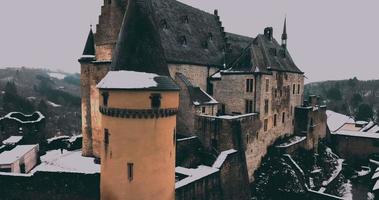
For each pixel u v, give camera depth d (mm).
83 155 40781
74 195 29609
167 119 22531
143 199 21797
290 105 55656
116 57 23141
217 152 40531
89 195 29469
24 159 36531
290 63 57125
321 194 42281
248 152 42469
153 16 24016
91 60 38906
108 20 36625
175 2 47156
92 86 37938
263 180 43906
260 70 44312
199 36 48625
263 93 45281
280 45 57812
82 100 40094
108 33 36688
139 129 21344
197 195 31391
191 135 42031
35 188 29594
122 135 21469
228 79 47000
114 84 21344
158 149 21984
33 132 44688
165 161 22562
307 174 49250
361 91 158000
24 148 38969
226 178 36781
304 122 56688
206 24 51719
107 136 22312
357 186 53875
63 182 29516
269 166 45906
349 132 67500
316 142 60656
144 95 21156
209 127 40781
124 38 22938
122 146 21531
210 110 44469
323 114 64750
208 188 33125
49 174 29469
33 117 49812
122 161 21641
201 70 46875
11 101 103562
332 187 50781
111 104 21641
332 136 67125
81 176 29328
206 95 44875
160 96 21797
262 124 45719
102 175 23188
